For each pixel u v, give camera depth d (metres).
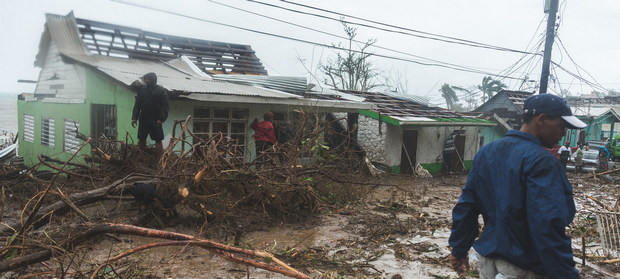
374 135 16.72
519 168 2.22
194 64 14.94
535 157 2.19
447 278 4.77
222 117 11.65
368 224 7.27
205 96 10.12
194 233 6.03
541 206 2.05
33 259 3.14
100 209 6.76
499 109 27.92
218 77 14.12
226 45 17.94
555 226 2.02
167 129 10.50
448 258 5.51
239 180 6.89
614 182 17.17
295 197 7.53
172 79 11.42
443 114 19.84
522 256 2.18
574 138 32.25
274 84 14.22
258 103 11.24
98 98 11.61
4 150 17.81
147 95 7.89
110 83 11.09
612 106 34.44
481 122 20.03
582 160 20.44
